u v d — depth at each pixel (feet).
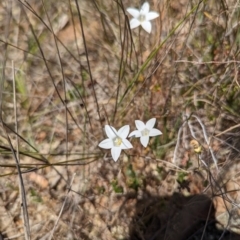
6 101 1.15
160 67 1.09
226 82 1.10
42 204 1.08
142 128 0.91
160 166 1.10
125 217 1.07
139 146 1.10
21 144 1.12
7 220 1.07
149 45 1.15
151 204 1.08
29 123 1.14
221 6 1.10
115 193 1.09
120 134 0.90
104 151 1.10
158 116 1.09
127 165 1.10
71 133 1.13
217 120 1.07
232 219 1.06
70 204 1.07
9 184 1.09
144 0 1.17
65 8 1.23
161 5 1.13
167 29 1.09
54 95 1.17
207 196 1.07
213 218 1.07
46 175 1.10
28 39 1.21
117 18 1.18
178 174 1.09
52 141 1.13
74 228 1.06
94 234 1.06
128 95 1.12
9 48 1.20
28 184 1.09
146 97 1.10
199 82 1.11
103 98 1.16
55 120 1.14
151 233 1.07
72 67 1.19
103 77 1.18
